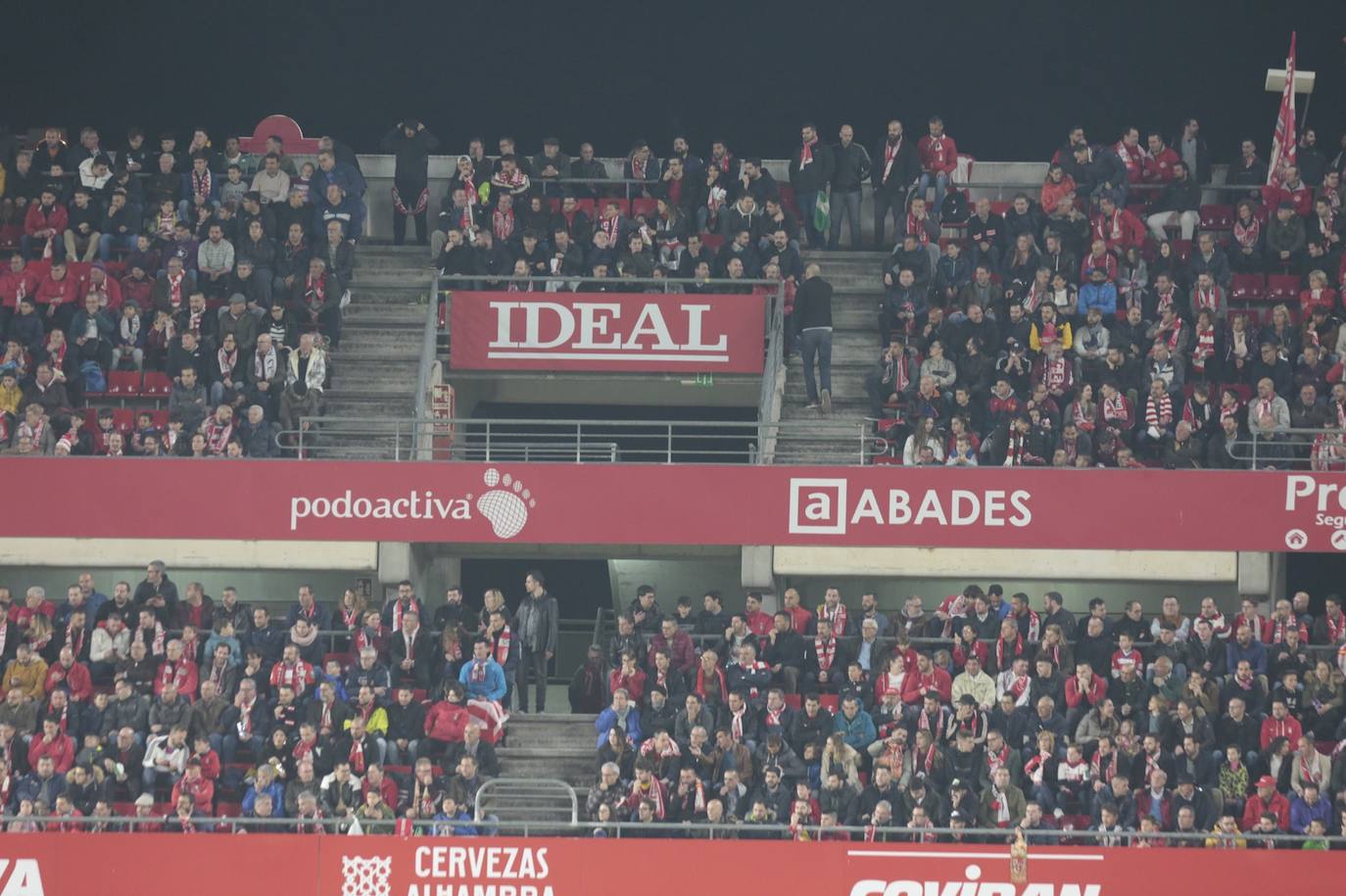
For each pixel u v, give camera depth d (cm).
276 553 10644
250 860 8825
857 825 8975
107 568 10869
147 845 8831
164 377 10994
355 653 9744
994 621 9812
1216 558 10600
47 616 9800
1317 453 10519
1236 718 9250
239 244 11269
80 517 10288
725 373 11238
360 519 10344
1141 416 10644
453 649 9662
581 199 12294
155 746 9244
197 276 11288
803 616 9981
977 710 9256
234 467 10338
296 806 9125
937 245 11556
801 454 10906
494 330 11269
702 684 9488
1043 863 8800
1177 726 9206
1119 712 9369
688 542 10338
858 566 10619
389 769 9275
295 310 11131
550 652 10144
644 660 9738
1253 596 10569
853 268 11825
